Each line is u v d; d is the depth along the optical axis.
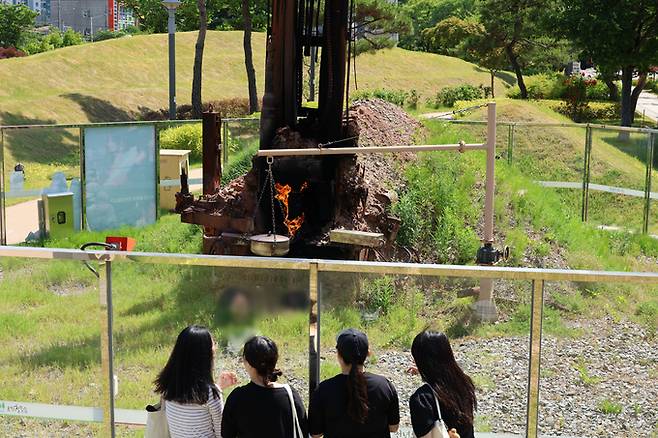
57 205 17.45
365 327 5.96
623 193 19.91
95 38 117.81
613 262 16.75
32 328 6.29
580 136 24.64
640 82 50.03
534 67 71.94
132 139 18.34
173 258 5.93
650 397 5.98
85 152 17.73
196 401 5.32
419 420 5.07
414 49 88.81
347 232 11.45
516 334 5.95
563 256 16.02
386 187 15.59
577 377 5.97
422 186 16.14
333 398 5.18
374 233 11.98
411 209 14.85
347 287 5.88
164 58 58.00
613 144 24.55
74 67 51.84
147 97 49.50
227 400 5.23
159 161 19.41
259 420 5.11
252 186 12.55
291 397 5.17
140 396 6.21
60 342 6.27
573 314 5.99
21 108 42.62
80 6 177.88
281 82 12.68
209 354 5.43
